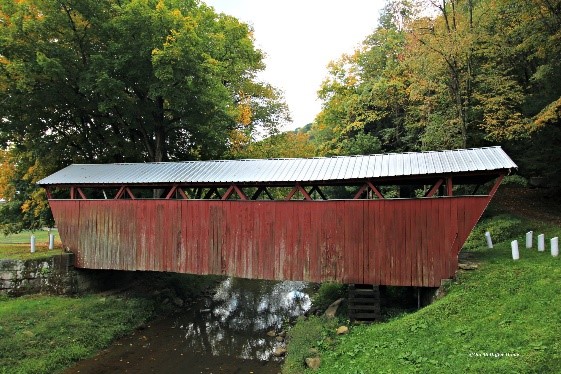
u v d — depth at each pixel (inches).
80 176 593.9
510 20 683.4
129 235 573.6
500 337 305.7
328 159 511.5
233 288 817.5
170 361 444.8
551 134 666.8
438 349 313.4
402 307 513.7
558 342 279.7
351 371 321.4
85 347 456.8
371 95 898.1
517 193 816.9
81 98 682.8
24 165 784.9
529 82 737.6
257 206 517.0
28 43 600.1
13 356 398.9
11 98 623.8
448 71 677.9
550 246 487.5
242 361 445.4
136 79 683.4
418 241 448.8
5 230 807.1
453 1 668.7
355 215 474.6
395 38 1016.2
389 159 477.4
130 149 784.3
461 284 408.8
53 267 585.6
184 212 550.0
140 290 671.1
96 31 645.9
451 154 457.1
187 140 876.6
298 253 496.1
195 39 620.1
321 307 567.5
